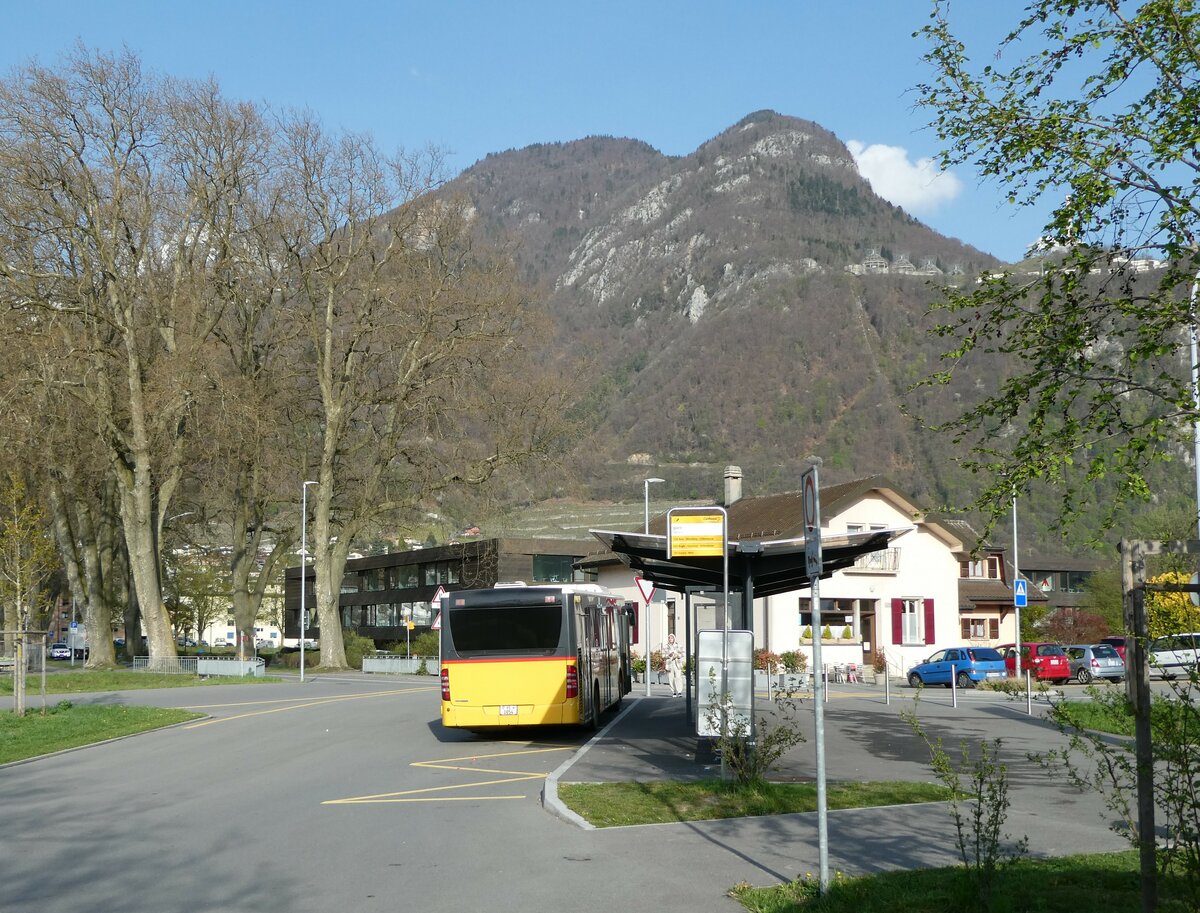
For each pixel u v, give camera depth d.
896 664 52.91
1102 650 44.53
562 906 8.63
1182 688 6.93
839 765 16.75
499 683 22.19
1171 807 7.62
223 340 48.53
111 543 61.59
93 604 55.59
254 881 9.64
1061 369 11.17
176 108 45.59
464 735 23.33
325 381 50.94
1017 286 11.62
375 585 95.75
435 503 50.62
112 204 44.16
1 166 41.12
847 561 17.58
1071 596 85.12
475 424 49.31
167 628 49.34
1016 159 11.51
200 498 55.69
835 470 131.12
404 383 49.62
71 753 20.91
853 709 28.78
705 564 17.84
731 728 14.46
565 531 98.12
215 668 51.91
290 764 18.44
